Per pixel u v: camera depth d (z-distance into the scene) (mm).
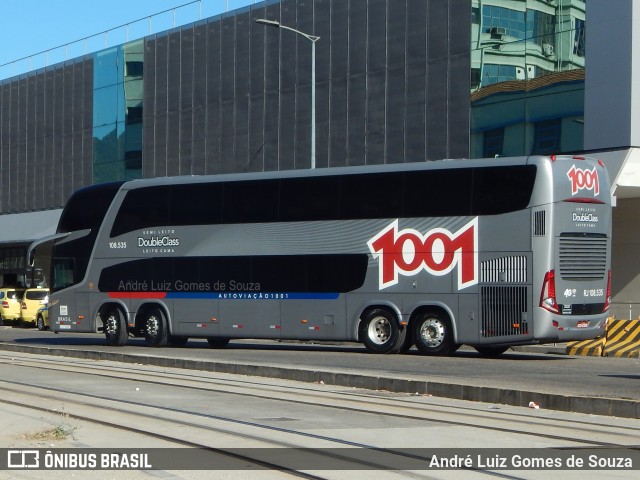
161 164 53312
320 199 26531
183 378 19891
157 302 29141
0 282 66250
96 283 30469
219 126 49625
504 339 23656
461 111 38375
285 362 23328
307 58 44875
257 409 14938
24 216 63844
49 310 31500
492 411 14648
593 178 24250
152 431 12500
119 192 30359
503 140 36906
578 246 23766
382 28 41375
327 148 43531
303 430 12750
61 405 15164
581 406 14391
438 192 24797
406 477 9680
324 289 26234
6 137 66000
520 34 36500
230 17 49094
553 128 35281
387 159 41000
